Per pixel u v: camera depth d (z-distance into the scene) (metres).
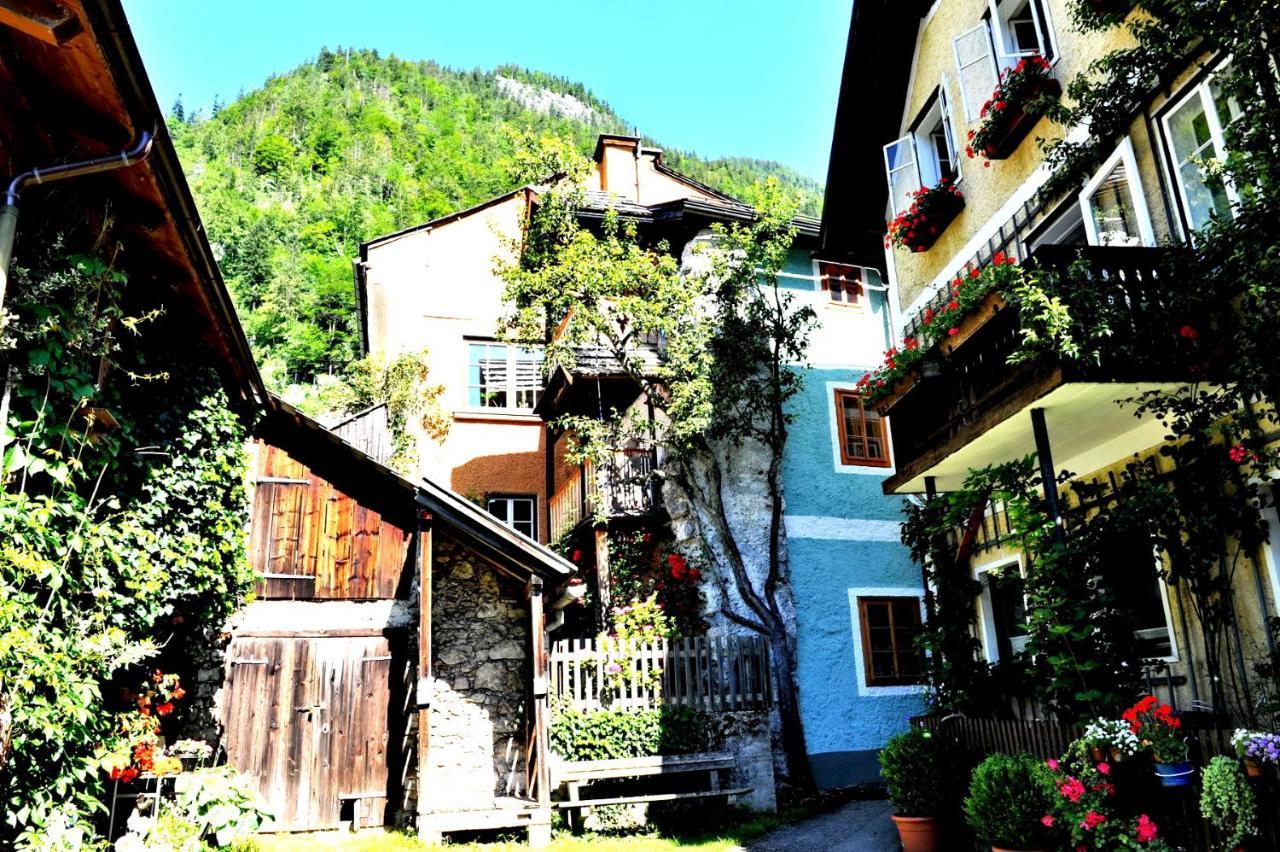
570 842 10.02
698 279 14.75
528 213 15.58
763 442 15.09
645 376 14.58
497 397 19.19
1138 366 6.96
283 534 11.75
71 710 5.52
